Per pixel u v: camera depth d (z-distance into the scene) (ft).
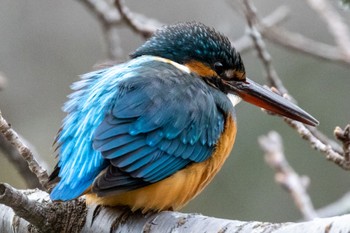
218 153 29.45
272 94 31.94
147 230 25.32
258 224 22.36
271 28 39.93
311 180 48.55
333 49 39.22
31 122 52.11
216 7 55.72
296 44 39.45
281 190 47.42
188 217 24.53
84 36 55.26
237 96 31.96
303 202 35.86
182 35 31.09
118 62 31.94
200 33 31.14
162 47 31.09
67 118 27.78
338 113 49.11
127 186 25.77
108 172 25.52
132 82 27.86
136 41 55.06
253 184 47.80
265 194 47.42
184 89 28.86
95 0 40.86
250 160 47.85
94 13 40.86
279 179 36.45
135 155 26.45
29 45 54.65
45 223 25.99
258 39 34.55
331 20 39.65
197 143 28.43
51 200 25.14
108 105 27.02
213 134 29.07
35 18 55.26
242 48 40.27
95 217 26.45
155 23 40.78
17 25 55.01
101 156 25.71
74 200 26.61
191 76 30.01
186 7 56.34
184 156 27.91
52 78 53.88
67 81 53.83
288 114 31.45
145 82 28.09
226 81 31.73
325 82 49.62
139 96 27.50
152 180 26.55
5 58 53.93
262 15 53.98
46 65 54.24
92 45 55.11
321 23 53.93
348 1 29.84
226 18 54.75
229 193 47.75
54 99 53.26
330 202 48.26
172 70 29.66
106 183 25.18
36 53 54.49
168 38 31.22
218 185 47.85
